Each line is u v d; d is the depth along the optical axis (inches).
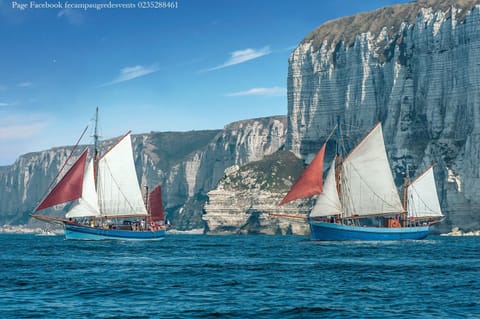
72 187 5113.2
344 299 1839.3
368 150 5290.4
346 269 2684.5
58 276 2389.3
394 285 2140.7
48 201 5083.7
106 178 5447.8
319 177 5103.3
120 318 1549.0
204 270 2642.7
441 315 1599.4
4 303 1763.0
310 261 3137.3
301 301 1802.4
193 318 1558.8
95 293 1946.4
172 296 1894.7
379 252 3917.3
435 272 2561.5
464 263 3004.4
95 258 3358.8
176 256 3582.7
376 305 1737.2
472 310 1667.1
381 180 5290.4
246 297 1875.0
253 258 3388.3
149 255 3663.9
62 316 1573.6
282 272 2559.1
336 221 5305.1
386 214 5324.8
